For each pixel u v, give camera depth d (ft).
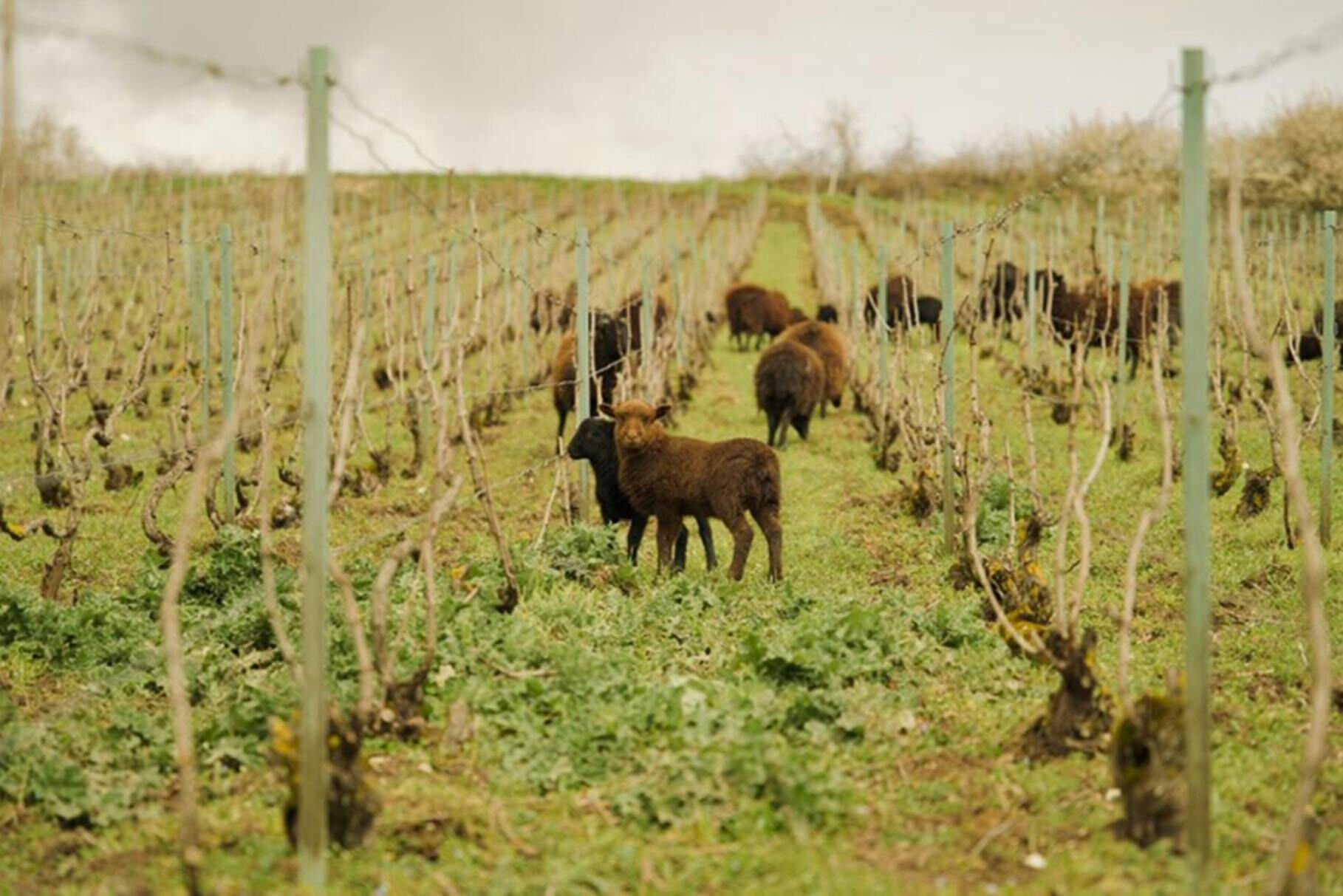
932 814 19.02
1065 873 16.60
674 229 192.13
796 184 280.10
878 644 26.02
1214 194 137.18
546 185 247.09
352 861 17.01
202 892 15.70
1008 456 29.89
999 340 75.15
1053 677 25.18
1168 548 37.29
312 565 16.24
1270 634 28.63
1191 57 15.74
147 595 30.66
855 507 45.19
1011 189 249.34
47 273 89.15
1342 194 130.00
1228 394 59.41
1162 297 45.91
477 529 43.19
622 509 36.55
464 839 17.88
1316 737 14.03
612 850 17.43
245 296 36.86
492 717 22.18
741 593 32.19
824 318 92.63
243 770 20.76
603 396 56.85
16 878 17.43
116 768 21.03
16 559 37.63
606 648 26.78
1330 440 36.76
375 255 131.03
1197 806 15.78
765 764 19.40
